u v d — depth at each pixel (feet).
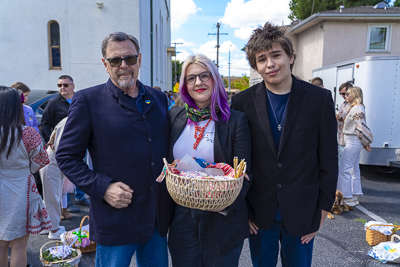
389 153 19.77
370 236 11.37
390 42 47.06
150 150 6.12
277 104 6.50
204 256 6.27
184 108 6.68
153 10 52.75
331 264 10.19
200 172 5.65
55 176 11.44
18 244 8.26
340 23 46.91
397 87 19.34
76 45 38.88
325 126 6.30
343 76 22.43
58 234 11.75
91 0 38.19
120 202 5.67
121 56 5.87
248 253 11.02
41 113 16.78
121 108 6.01
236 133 6.14
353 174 15.83
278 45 6.09
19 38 38.96
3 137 7.71
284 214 6.38
